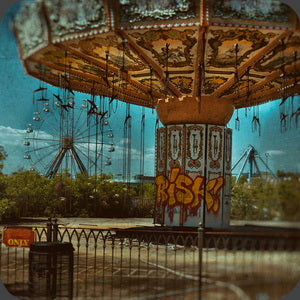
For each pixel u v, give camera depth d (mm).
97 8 8023
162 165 12656
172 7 7738
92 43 9633
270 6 7727
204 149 12102
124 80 13070
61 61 11219
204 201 11789
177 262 8562
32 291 6527
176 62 10859
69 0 8141
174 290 6516
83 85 13883
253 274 6953
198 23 7742
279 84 13016
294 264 6965
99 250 10289
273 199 7789
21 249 9758
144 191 23734
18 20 8539
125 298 6105
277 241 7113
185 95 13344
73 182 24406
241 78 12258
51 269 7789
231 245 9320
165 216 12258
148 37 9055
